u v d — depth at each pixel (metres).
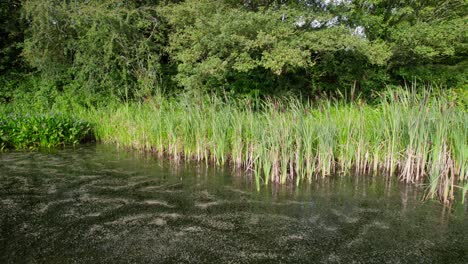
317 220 3.70
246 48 8.09
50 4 10.37
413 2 10.64
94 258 2.90
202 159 6.54
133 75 10.88
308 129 5.37
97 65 10.75
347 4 10.09
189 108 6.73
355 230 3.45
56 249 3.05
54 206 4.08
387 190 4.77
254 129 5.86
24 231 3.40
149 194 4.56
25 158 6.71
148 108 8.41
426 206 4.14
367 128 5.87
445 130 4.81
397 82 11.36
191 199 4.37
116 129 8.45
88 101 10.66
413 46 9.61
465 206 4.14
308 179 5.26
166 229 3.46
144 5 11.62
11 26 12.77
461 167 5.09
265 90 10.56
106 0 10.61
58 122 8.31
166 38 11.60
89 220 3.67
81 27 10.56
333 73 10.77
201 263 2.83
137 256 2.93
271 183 5.11
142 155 7.09
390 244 3.15
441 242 3.19
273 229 3.47
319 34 8.41
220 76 8.78
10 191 4.64
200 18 8.54
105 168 5.95
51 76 11.41
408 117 5.30
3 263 2.81
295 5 10.01
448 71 10.74
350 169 5.91
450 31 9.15
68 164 6.23
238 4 10.49
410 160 5.16
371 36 10.59
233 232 3.40
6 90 12.21
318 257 2.93
